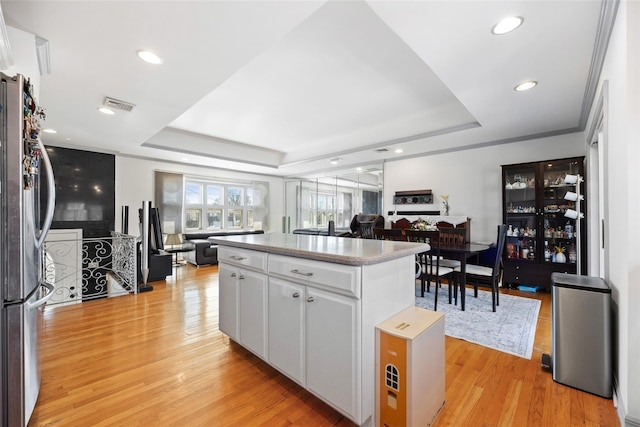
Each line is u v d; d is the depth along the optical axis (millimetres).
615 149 1689
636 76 1404
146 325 2721
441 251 3277
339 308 1395
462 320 2846
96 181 5039
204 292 3887
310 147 5973
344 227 6820
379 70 2797
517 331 2592
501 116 3264
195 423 1451
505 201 4078
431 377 1441
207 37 1845
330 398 1438
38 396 1641
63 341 2363
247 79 3000
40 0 1494
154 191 5812
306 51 2477
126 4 1544
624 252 1497
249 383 1795
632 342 1398
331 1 1874
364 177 6406
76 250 4797
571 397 1670
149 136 4168
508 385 1787
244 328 2029
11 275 1238
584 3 1545
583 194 3494
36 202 1535
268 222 7996
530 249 3980
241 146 6133
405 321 1473
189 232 6488
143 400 1624
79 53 2008
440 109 3824
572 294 1766
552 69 2225
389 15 1634
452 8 1579
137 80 2414
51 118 3354
